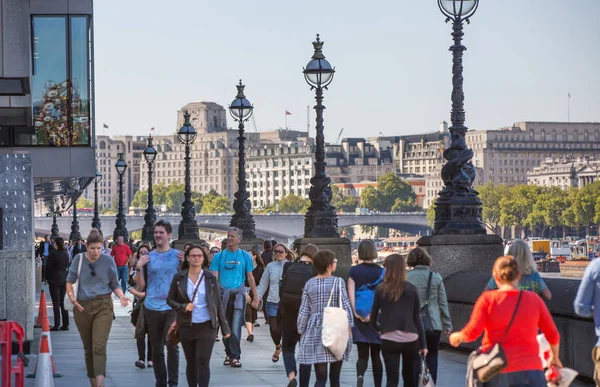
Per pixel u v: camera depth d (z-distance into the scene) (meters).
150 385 23.67
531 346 14.12
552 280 23.64
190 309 19.72
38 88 50.03
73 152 50.31
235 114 57.12
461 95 30.84
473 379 14.29
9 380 19.17
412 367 18.58
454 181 30.52
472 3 30.89
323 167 42.50
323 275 19.27
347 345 19.14
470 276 28.25
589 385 21.95
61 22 50.00
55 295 37.97
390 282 18.48
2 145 50.06
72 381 24.39
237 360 26.89
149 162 84.31
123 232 98.31
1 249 26.20
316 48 42.09
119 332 37.81
